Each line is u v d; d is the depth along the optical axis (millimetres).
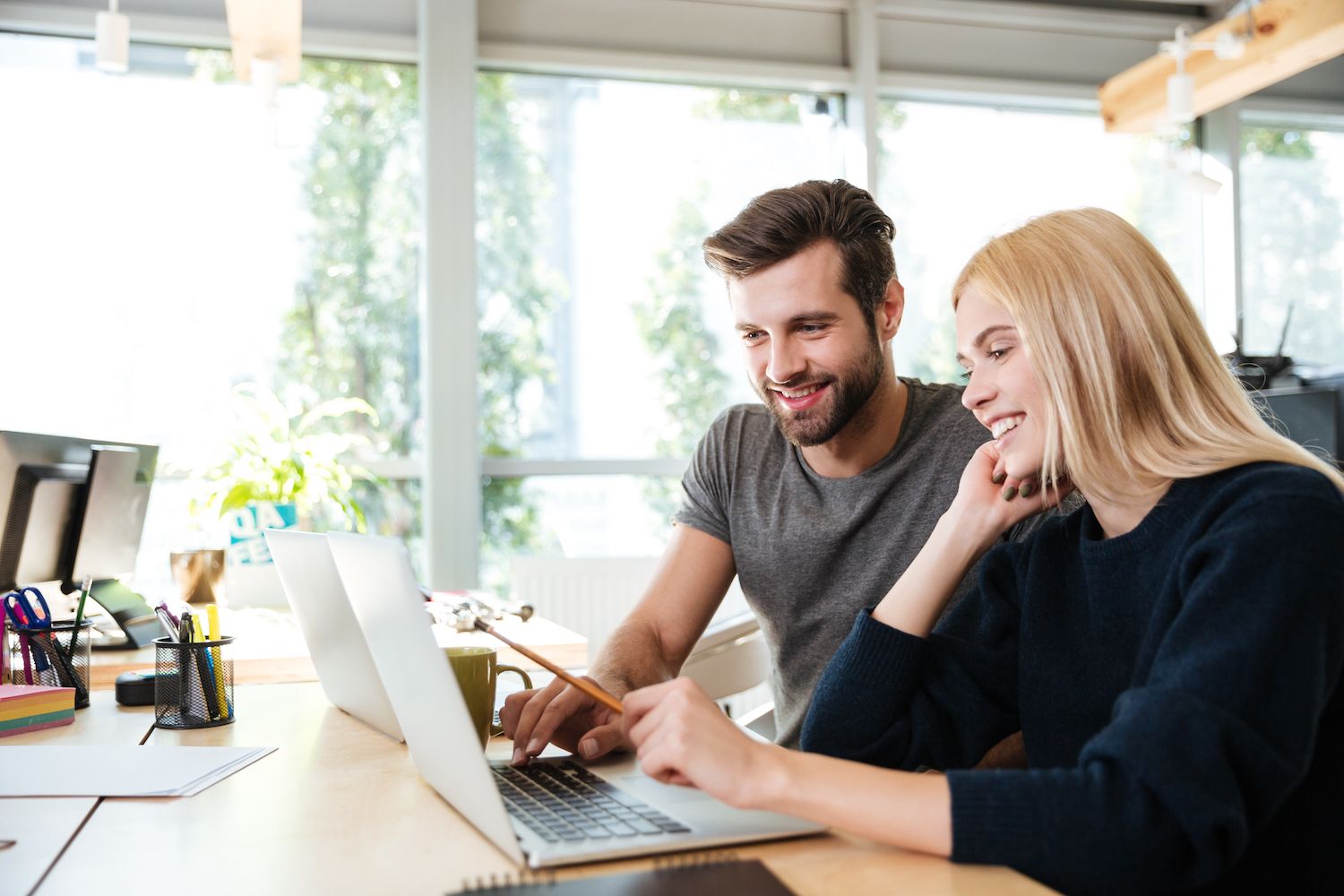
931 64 4453
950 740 1181
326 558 1146
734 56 4258
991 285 1041
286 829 883
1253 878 937
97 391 3676
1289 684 806
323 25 3850
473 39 3869
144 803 965
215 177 3775
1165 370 992
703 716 862
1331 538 852
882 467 1584
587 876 747
